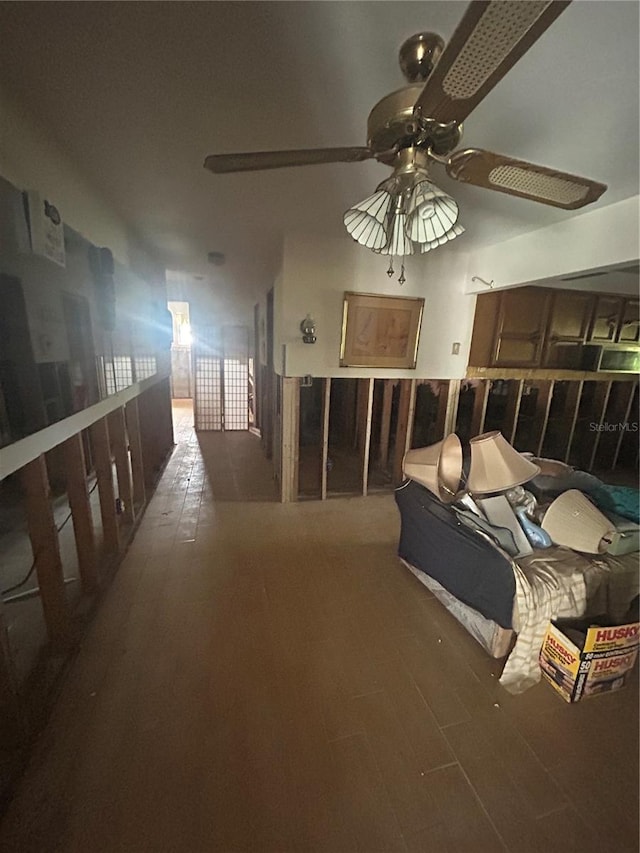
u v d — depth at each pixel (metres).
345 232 3.03
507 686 1.74
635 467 4.98
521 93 1.32
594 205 2.25
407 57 1.14
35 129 1.57
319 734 1.51
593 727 1.57
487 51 0.75
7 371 1.31
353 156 1.18
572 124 1.50
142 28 1.09
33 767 1.35
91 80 1.31
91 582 2.14
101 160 1.86
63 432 1.75
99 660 1.81
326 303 3.29
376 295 3.37
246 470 4.47
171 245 3.39
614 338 4.24
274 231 3.02
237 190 2.21
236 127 1.59
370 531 3.13
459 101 0.91
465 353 3.77
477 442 2.19
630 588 1.90
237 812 1.25
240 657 1.85
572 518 1.97
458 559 2.02
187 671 1.76
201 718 1.55
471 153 1.14
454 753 1.45
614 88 1.29
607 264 2.27
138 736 1.47
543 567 1.83
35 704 1.54
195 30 1.10
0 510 3.16
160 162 1.88
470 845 1.20
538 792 1.34
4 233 1.33
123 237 2.75
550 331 4.00
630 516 2.04
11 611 2.06
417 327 3.54
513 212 2.39
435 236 1.29
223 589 2.35
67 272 1.79
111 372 2.41
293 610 2.19
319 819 1.25
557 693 1.71
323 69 1.24
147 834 1.19
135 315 3.07
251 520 3.26
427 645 1.97
